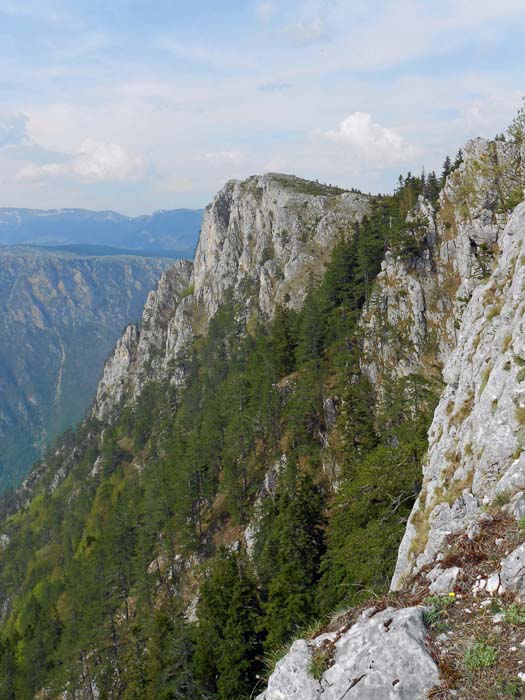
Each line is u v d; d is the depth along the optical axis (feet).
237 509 266.16
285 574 149.48
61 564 445.78
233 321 521.24
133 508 356.38
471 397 80.28
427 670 31.17
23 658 305.94
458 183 305.32
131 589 282.36
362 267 310.45
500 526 46.01
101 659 233.55
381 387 261.24
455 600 38.04
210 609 154.71
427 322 281.74
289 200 566.77
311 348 288.10
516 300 77.20
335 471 225.97
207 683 148.46
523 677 29.32
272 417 276.62
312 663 36.04
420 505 77.36
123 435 571.69
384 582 109.40
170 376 569.64
